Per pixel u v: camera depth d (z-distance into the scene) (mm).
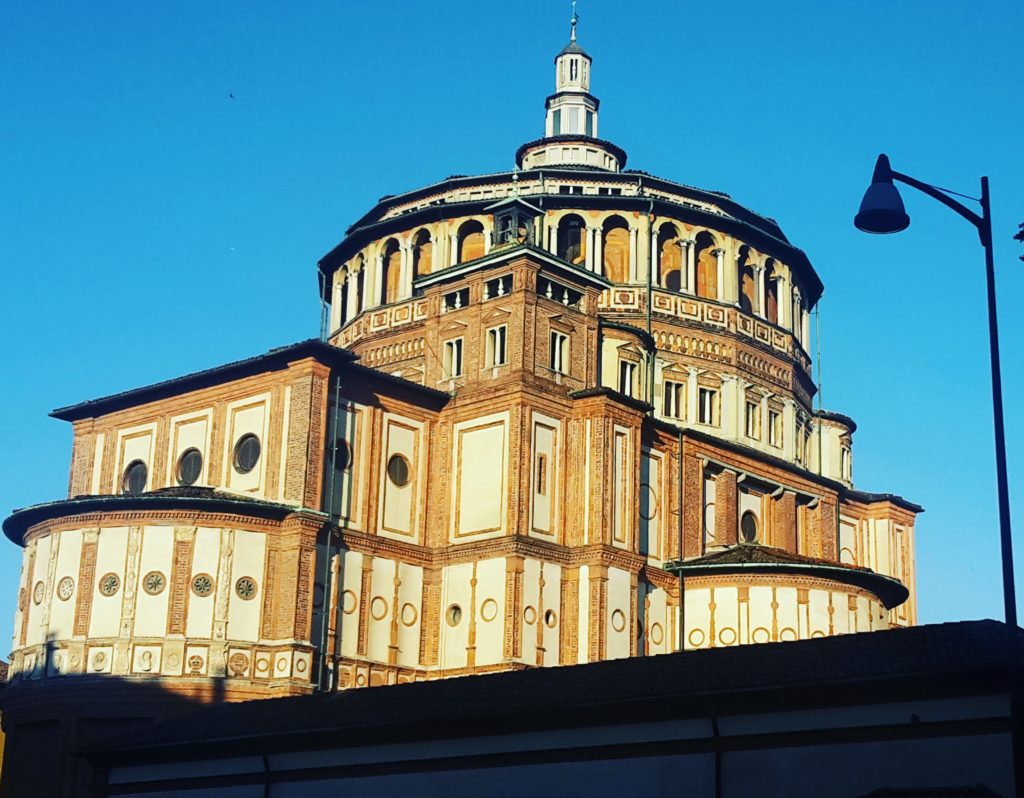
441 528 64812
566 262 66688
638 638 64750
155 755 46625
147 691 56188
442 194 78938
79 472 69750
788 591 65562
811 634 65062
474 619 62094
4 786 58688
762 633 65188
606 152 86250
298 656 57438
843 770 30922
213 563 57906
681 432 70375
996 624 32906
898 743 30266
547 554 62875
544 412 64312
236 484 62500
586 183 78125
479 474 64062
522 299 64562
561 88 88125
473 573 62750
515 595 61031
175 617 57219
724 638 65750
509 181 78125
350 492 61781
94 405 69312
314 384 60688
